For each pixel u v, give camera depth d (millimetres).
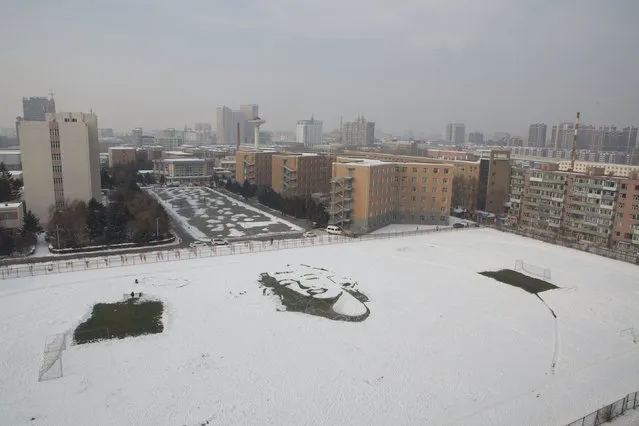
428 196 137125
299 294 72562
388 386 48125
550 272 89812
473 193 163375
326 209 139625
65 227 96750
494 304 72250
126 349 53812
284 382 48156
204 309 65812
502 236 125125
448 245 111188
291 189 171875
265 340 57094
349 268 88125
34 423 40531
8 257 89312
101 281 76188
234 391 46250
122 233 102500
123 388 46125
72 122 112750
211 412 42844
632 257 102750
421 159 185250
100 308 65312
